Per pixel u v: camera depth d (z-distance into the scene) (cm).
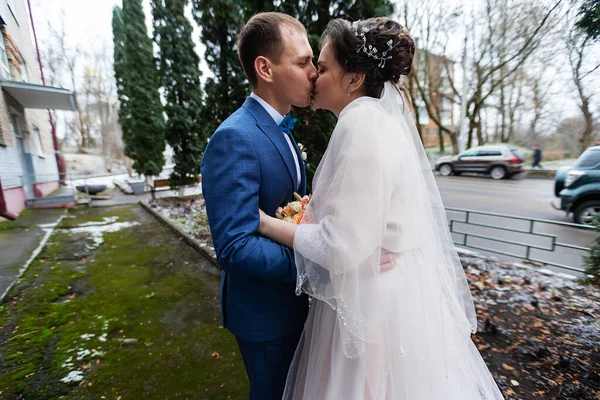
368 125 93
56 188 1145
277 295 108
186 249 469
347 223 87
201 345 231
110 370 204
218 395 183
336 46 103
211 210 90
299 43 100
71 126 2808
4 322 265
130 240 522
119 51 1216
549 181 1171
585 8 220
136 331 250
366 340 94
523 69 1399
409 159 106
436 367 104
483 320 248
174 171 916
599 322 238
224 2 402
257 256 85
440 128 1769
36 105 822
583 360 199
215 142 92
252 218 89
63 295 317
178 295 315
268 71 100
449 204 754
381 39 102
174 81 860
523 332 231
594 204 500
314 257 88
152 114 1096
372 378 96
